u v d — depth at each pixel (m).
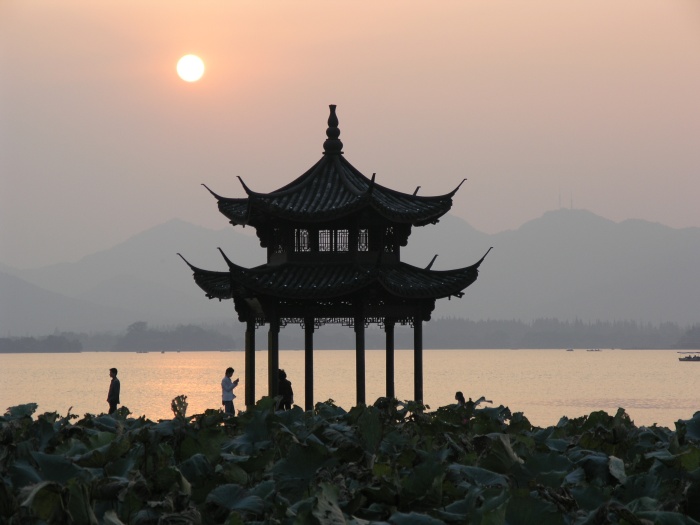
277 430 13.91
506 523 8.30
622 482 10.77
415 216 38.69
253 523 9.32
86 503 8.83
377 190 40.81
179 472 10.48
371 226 39.16
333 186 40.09
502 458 11.45
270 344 37.94
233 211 41.22
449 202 39.81
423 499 9.72
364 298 37.66
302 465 11.37
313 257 38.78
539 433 15.71
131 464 11.29
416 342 39.31
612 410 160.50
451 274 39.50
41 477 10.33
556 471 10.88
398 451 13.51
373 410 13.23
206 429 12.84
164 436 13.98
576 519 8.84
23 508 8.84
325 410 18.22
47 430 14.68
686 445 14.09
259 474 11.71
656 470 10.99
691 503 9.50
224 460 12.44
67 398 189.50
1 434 14.21
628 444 14.62
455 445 13.85
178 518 9.48
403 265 40.31
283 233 38.66
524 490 8.43
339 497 10.10
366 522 8.44
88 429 15.26
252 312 41.00
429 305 39.22
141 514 9.57
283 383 39.69
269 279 37.59
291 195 39.28
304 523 8.28
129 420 18.05
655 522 8.28
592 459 11.62
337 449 12.93
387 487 9.80
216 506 9.91
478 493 9.20
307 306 38.12
